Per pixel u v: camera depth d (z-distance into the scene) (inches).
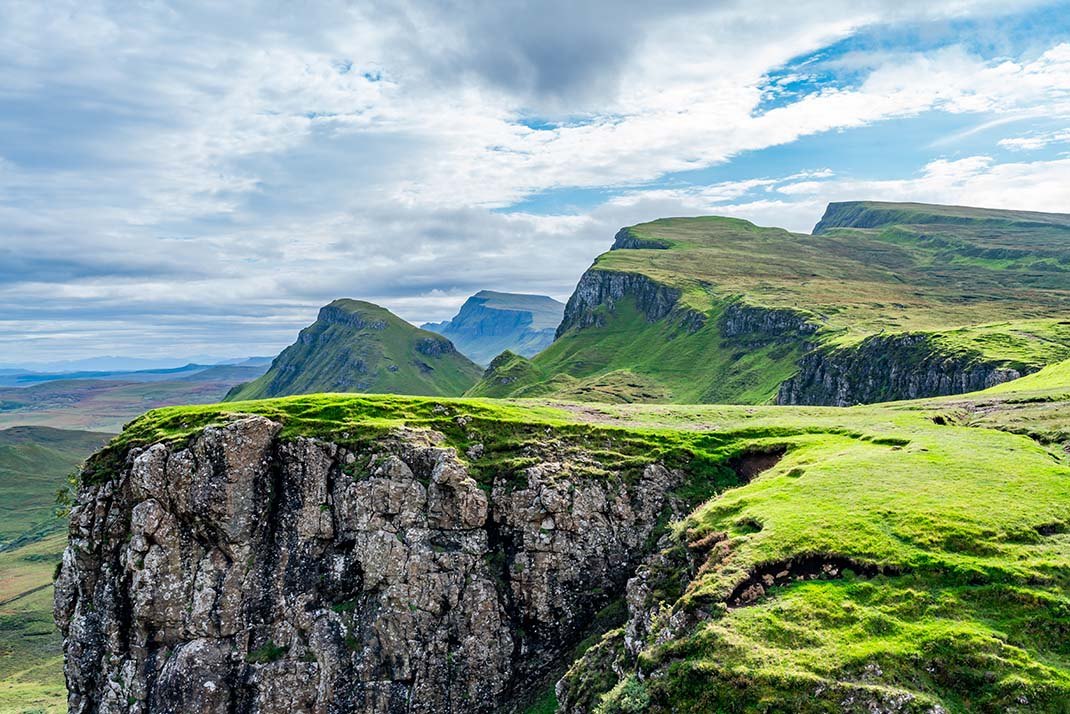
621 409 3548.2
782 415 3331.7
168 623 2390.5
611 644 1690.5
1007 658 1104.8
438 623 2349.9
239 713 2314.2
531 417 2962.6
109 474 2625.5
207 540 2484.0
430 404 2938.0
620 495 2522.1
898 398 7608.3
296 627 2386.8
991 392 3880.4
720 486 2549.2
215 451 2517.2
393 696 2277.3
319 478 2546.8
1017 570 1279.5
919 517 1509.6
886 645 1156.5
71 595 2539.4
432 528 2456.9
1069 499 1571.1
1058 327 7529.5
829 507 1637.6
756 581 1407.5
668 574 1684.3
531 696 2244.1
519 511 2480.3
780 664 1148.5
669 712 1176.8
